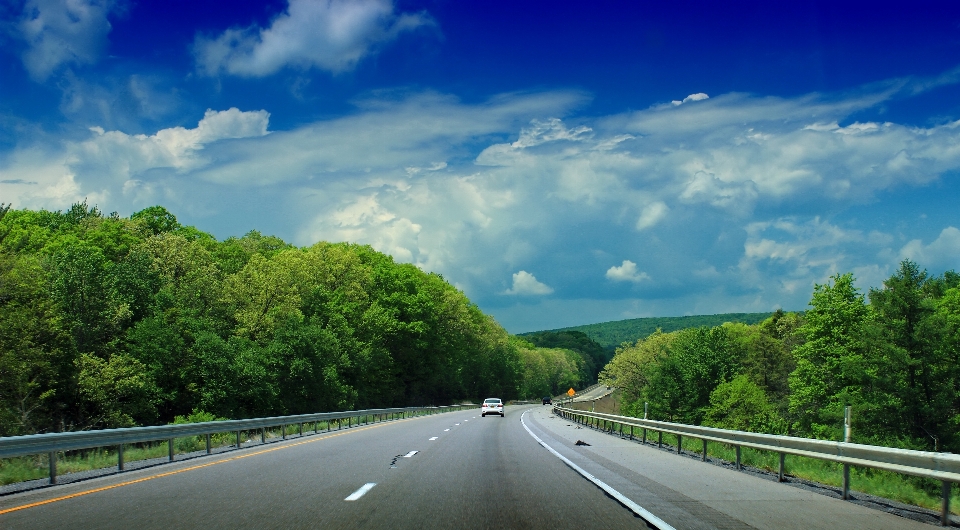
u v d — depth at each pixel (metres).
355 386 65.00
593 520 8.30
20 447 11.46
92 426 37.28
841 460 10.70
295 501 9.60
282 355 51.19
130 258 55.19
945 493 8.41
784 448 12.82
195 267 58.44
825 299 54.03
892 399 43.12
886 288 47.44
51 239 62.94
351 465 14.80
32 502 9.60
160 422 43.09
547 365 192.25
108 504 9.38
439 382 99.44
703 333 81.19
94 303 44.75
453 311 91.50
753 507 9.38
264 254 86.62
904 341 45.50
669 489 11.19
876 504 9.87
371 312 69.31
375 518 8.31
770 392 83.88
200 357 44.28
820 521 8.30
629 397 106.06
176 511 8.77
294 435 28.06
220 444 23.83
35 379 35.22
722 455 19.67
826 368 53.31
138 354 43.09
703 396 77.81
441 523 8.04
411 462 15.52
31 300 37.56
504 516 8.54
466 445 21.16
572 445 21.72
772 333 99.88
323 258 72.31
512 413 69.00
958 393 43.09
